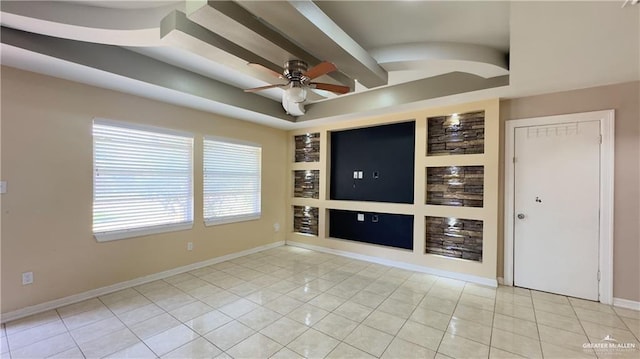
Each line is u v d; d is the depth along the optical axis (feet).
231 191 15.42
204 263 14.06
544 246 11.07
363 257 15.43
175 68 10.70
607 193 9.99
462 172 12.84
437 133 13.50
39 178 9.21
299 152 18.92
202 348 7.34
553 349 7.38
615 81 9.66
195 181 13.56
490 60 8.80
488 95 11.25
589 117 10.25
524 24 6.15
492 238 11.73
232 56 7.82
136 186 11.51
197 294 10.68
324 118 15.35
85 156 10.13
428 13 7.07
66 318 8.79
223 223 14.94
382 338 7.85
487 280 11.81
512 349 7.38
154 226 12.06
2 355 6.97
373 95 13.42
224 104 12.56
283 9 5.55
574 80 9.62
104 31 6.97
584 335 8.01
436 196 13.50
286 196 18.93
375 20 7.42
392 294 10.83
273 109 15.05
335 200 16.88
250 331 8.15
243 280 12.18
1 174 8.55
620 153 9.80
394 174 14.94
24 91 8.90
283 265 14.35
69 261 9.82
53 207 9.49
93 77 9.43
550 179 10.93
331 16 7.22
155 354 7.08
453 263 12.64
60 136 9.59
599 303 10.02
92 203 10.32
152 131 11.85
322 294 10.78
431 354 7.16
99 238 10.48
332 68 7.12
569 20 5.96
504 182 11.78
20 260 8.86
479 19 7.32
